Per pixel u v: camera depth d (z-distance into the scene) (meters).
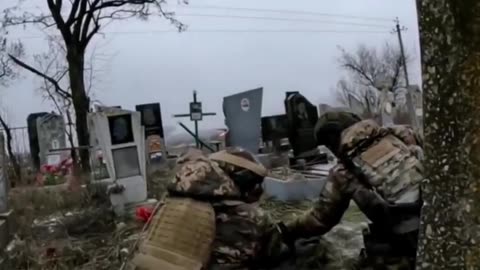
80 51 17.34
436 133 1.90
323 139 3.72
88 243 5.61
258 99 9.30
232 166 2.89
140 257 2.76
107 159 8.44
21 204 7.41
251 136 9.22
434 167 1.92
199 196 2.81
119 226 6.11
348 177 3.62
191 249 2.72
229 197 2.84
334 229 4.94
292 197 7.00
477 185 1.83
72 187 8.52
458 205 1.86
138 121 8.68
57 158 15.14
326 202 3.73
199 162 2.91
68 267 4.94
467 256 1.84
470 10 1.78
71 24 17.14
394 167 3.36
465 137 1.83
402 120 15.78
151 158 14.55
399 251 3.44
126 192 8.21
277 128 12.07
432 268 1.92
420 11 1.91
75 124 18.38
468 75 1.81
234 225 2.82
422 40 1.92
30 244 5.54
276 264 3.09
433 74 1.89
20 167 12.89
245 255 2.80
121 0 18.30
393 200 3.31
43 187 9.39
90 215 6.53
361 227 4.95
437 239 1.91
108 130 8.49
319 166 8.92
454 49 1.82
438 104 1.88
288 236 3.83
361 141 3.48
